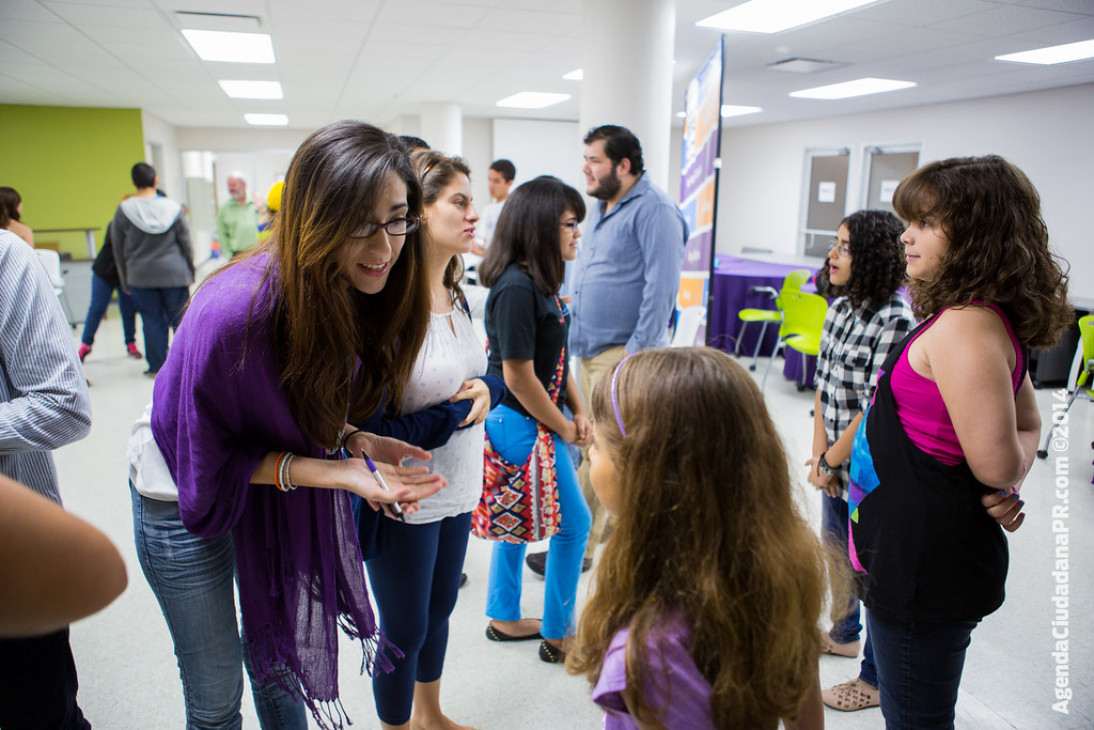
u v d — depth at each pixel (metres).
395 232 0.94
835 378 1.81
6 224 3.86
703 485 0.76
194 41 5.27
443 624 1.58
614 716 0.81
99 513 2.97
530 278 1.71
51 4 4.18
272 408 0.97
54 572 0.43
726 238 11.70
